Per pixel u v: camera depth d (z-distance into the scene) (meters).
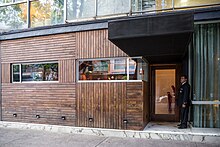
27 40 7.88
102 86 6.77
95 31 6.88
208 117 6.13
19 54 8.02
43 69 7.73
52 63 7.57
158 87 8.02
